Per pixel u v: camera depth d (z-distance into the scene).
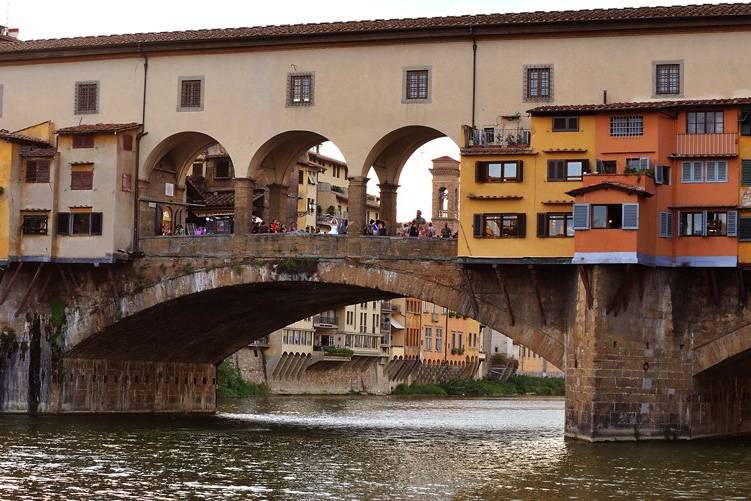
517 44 58.75
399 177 64.62
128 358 70.44
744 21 55.47
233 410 84.69
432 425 74.12
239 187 63.28
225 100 63.75
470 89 59.28
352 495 41.72
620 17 56.69
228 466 48.22
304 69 62.38
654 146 54.72
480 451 54.72
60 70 66.88
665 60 56.59
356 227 60.84
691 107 54.78
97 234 64.31
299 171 116.19
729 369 58.56
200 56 64.31
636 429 54.81
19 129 67.38
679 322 55.50
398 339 141.88
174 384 74.38
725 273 55.19
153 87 65.06
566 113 56.03
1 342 66.69
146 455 51.06
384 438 61.75
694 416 55.97
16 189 65.50
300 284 62.03
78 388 67.62
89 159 64.56
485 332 169.25
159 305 64.25
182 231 68.19
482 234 57.09
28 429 59.31
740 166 54.44
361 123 61.19
